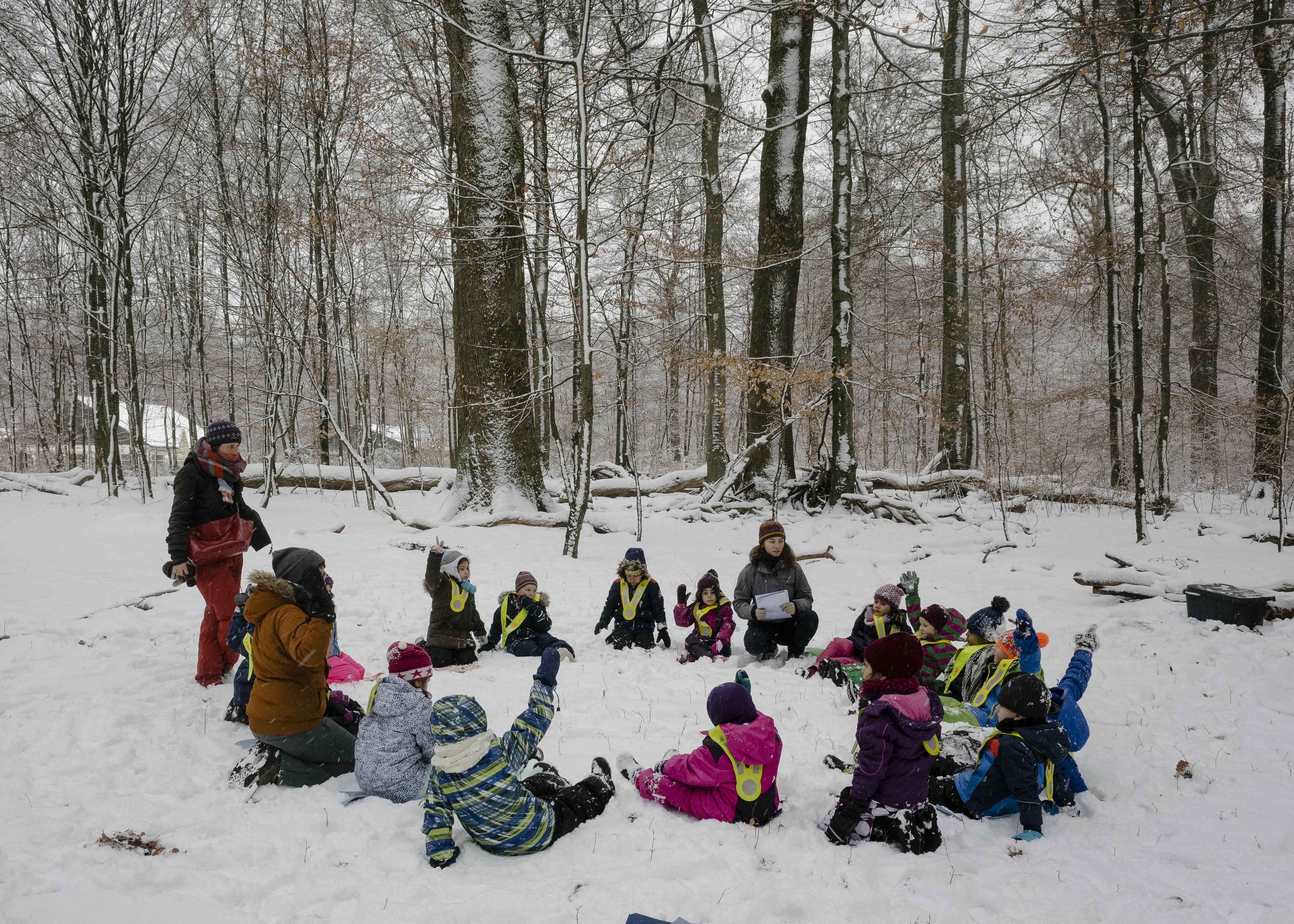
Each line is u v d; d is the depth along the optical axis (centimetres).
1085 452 2372
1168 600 855
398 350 2434
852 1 1505
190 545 537
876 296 2809
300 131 1574
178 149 1719
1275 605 764
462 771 336
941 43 1962
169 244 2459
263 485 1711
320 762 416
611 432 3891
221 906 302
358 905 304
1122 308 2356
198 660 568
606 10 1482
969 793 409
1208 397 1967
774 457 1622
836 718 532
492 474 1387
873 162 2247
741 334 2975
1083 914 314
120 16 1466
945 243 1823
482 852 354
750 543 1298
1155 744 490
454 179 1375
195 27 1573
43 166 1526
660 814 391
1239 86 1688
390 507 1394
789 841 365
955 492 1599
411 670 415
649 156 1440
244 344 2466
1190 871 348
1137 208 1152
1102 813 411
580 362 1395
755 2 1600
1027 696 393
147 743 450
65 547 1056
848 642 638
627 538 1320
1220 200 2059
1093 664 664
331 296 1744
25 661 590
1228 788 430
